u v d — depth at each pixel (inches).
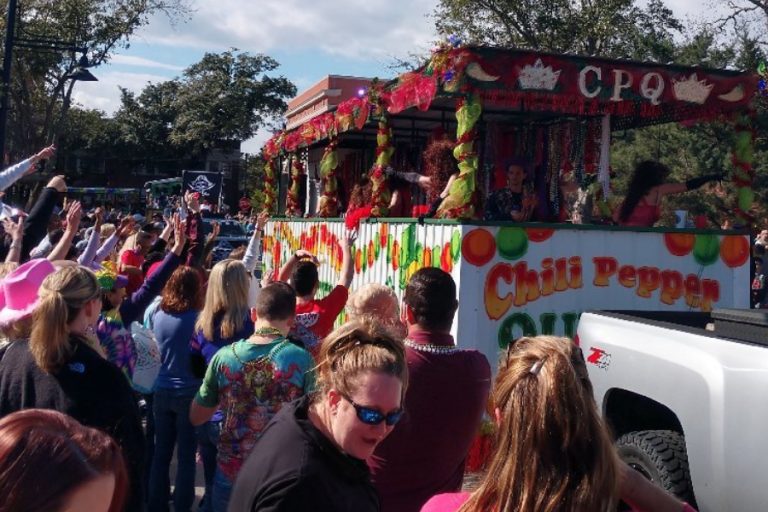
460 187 288.0
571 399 82.3
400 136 509.4
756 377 146.9
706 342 164.4
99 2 1411.2
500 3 1047.0
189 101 2303.2
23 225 227.1
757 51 876.0
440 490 139.0
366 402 95.6
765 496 141.8
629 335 188.4
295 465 94.9
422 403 136.5
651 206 334.0
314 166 599.2
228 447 159.8
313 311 210.1
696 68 309.0
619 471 84.0
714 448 154.6
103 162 2432.3
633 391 181.2
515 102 323.3
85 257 248.5
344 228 412.8
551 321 287.6
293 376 158.1
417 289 145.2
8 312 135.9
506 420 84.2
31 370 126.9
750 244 317.1
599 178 384.2
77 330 130.0
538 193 421.1
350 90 617.3
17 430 57.5
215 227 364.5
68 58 1432.1
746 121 330.3
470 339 278.1
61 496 55.0
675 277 305.3
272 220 601.9
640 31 1010.1
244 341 163.0
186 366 211.3
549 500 79.6
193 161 2420.0
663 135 810.8
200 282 217.9
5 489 54.2
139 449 127.7
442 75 290.0
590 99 301.3
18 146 1485.0
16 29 1349.7
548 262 288.5
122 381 130.1
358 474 98.6
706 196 748.0
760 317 163.6
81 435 59.3
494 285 280.8
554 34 1056.8
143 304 207.3
